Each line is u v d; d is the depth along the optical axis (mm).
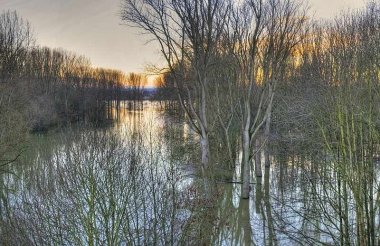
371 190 10531
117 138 13984
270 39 21062
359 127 11102
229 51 23094
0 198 14719
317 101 15594
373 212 10609
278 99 26641
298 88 26297
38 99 49000
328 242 13703
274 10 21109
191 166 23109
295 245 14703
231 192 22547
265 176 27359
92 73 92625
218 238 14633
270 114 26266
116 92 99562
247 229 17000
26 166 18828
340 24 28375
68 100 63062
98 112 66875
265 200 20984
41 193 10195
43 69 68688
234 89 25625
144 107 111750
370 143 10789
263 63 21719
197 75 22328
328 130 13227
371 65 11211
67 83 71438
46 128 44906
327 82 14047
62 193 10359
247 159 21156
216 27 22609
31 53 64562
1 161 24109
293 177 21391
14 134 27297
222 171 24828
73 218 9750
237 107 26750
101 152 10805
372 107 11016
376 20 19453
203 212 14203
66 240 9695
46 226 9750
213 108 27297
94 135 12688
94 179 9961
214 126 25859
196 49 21594
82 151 10883
